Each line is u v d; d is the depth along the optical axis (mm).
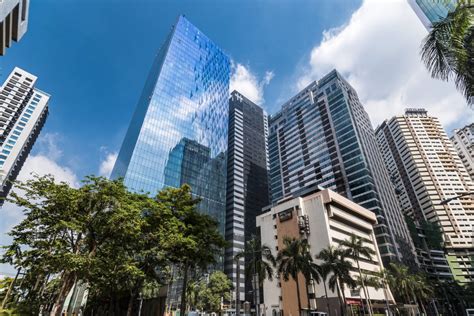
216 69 128250
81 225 19125
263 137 157375
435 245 116188
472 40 8953
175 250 25578
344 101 104500
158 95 91688
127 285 25172
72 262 17266
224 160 113188
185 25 120438
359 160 89625
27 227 18391
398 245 81188
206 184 97875
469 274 110562
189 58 112562
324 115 110500
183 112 98312
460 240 121000
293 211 69000
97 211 20156
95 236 20938
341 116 103062
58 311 18531
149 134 82750
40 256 18438
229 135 141875
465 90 9117
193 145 97438
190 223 27797
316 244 60719
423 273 80625
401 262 75750
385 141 178375
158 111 89062
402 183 157125
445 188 137500
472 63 8906
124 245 22500
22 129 115500
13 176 108812
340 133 100312
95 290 27781
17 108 117062
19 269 21203
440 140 156750
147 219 24375
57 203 19203
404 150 159250
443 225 127438
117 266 21281
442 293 86250
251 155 141375
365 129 109500
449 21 9359
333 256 41844
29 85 127500
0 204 68062
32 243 18156
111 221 19438
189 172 91125
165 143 86250
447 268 111750
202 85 113562
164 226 24594
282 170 119438
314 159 105688
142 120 85938
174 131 91500
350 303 52562
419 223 124812
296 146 117500
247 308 35094
